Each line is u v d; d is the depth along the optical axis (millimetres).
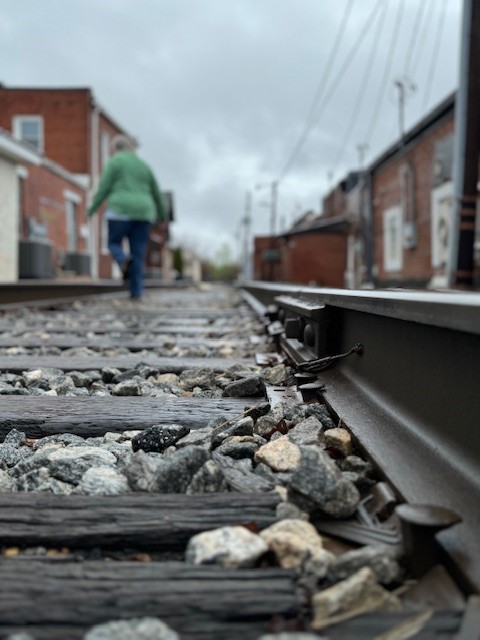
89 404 2367
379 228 21578
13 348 4352
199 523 1239
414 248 17375
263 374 2926
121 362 3545
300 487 1282
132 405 2355
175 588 984
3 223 14016
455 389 1326
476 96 8367
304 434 1807
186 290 23016
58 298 10242
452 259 8773
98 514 1270
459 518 1029
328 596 947
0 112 26297
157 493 1422
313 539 1157
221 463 1612
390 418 1701
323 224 28031
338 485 1270
